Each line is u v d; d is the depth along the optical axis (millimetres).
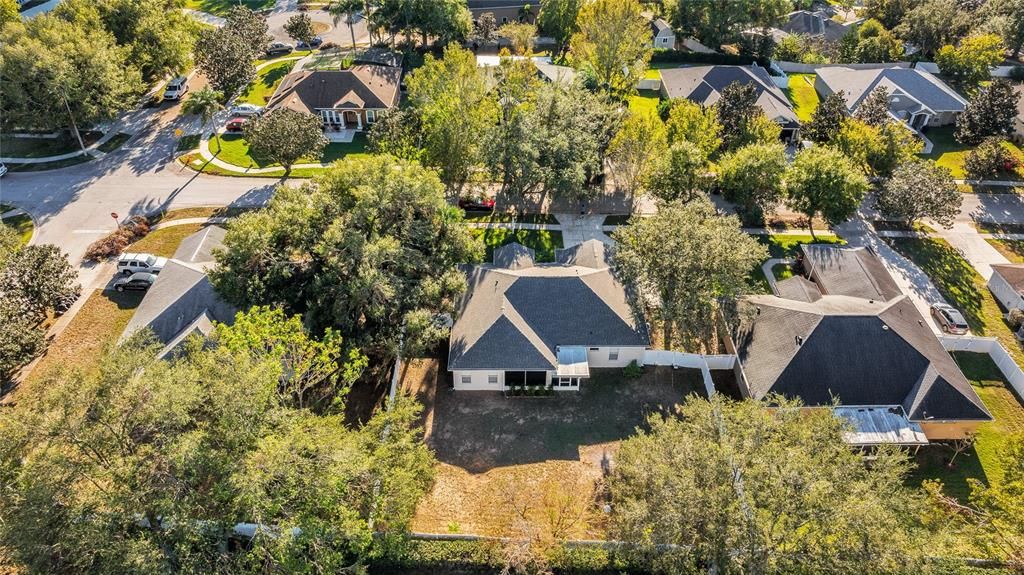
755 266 48906
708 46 90750
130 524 25172
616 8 69750
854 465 26141
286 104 67625
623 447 30484
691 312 38188
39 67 56625
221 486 24547
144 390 25625
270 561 25156
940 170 51344
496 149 50031
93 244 49156
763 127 58156
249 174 59625
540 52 90375
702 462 25891
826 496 24234
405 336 35719
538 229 53438
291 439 25641
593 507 31359
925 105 68438
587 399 37719
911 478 33750
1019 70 82375
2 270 39188
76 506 24078
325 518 27125
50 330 41500
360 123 69562
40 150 62250
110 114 61625
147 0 71750
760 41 86750
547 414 36719
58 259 41688
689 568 25250
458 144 51125
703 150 56312
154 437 25828
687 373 39531
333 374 33781
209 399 26453
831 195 49062
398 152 52125
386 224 38594
